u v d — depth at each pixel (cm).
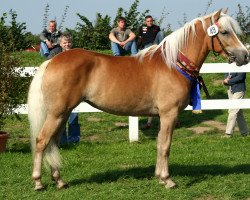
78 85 642
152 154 906
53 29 1024
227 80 1073
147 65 667
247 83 1512
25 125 1213
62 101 637
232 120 1056
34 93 646
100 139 1095
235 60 655
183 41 665
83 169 788
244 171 764
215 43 663
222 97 1406
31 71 984
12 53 928
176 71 660
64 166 803
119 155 909
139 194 646
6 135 916
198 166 797
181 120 1284
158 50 676
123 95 657
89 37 2119
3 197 641
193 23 670
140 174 750
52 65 643
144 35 1257
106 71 654
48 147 655
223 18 658
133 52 1198
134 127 1045
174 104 660
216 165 805
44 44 997
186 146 972
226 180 703
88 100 659
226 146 966
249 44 1430
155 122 1250
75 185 692
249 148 951
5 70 881
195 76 669
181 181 704
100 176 738
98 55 662
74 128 1017
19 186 688
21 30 2073
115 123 1259
